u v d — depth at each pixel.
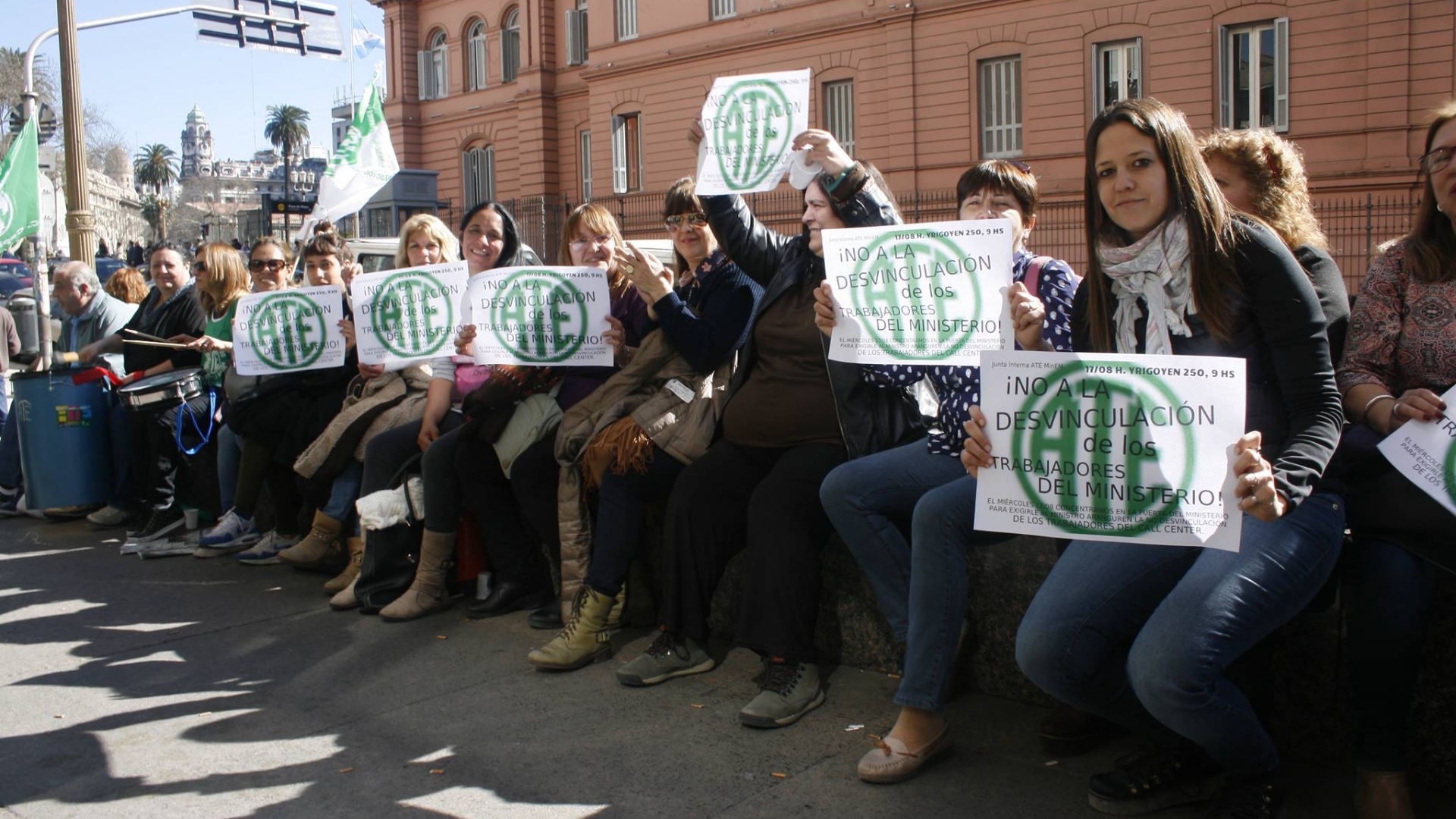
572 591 4.27
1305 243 2.99
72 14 15.55
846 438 3.51
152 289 6.52
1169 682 2.41
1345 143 19.12
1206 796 2.77
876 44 24.19
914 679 3.01
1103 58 21.47
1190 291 2.55
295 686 3.87
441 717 3.55
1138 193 2.57
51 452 6.40
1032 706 3.43
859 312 3.29
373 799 3.00
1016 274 3.27
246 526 5.71
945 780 2.98
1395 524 2.59
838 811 2.84
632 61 28.72
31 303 10.02
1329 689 2.88
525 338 4.36
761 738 3.30
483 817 2.88
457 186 34.59
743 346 3.86
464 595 4.85
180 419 5.87
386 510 4.59
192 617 4.71
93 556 5.80
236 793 3.06
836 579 3.83
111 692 3.86
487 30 33.09
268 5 17.77
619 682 3.75
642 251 3.94
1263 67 19.92
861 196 3.61
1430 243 2.76
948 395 3.29
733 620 4.18
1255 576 2.42
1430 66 18.14
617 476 3.95
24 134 8.38
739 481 3.74
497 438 4.43
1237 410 2.38
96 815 2.96
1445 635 2.72
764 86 3.75
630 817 2.85
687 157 28.12
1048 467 2.57
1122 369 2.48
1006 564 3.43
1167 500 2.46
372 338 4.84
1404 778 2.58
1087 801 2.84
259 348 5.31
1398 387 2.80
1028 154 22.36
